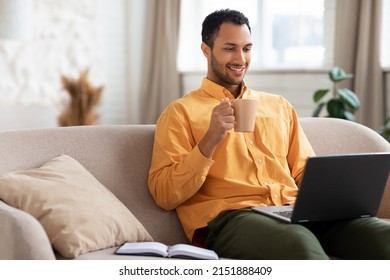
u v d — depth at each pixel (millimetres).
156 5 6863
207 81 2758
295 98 5809
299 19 6016
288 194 2625
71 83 6426
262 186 2588
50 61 6500
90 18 6742
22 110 4961
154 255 2176
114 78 7062
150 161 2758
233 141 2607
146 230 2602
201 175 2457
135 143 2764
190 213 2609
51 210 2234
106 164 2668
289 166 2799
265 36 6281
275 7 6207
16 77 6301
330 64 5613
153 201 2695
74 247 2162
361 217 2379
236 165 2602
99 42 6828
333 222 2414
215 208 2535
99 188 2473
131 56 7121
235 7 6535
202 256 2152
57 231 2191
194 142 2629
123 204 2541
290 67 5992
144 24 7094
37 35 6406
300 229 2146
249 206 2521
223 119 2363
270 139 2693
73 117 6414
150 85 6973
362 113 5020
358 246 2271
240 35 2674
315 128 3066
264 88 6070
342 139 3066
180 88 6828
